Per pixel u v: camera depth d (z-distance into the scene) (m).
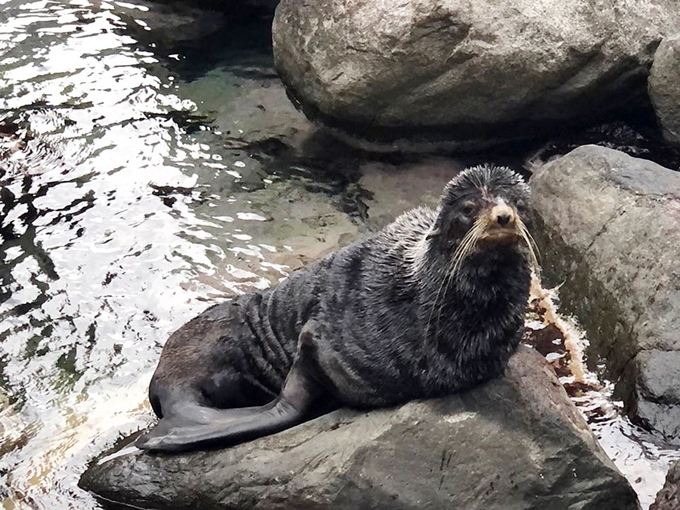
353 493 3.30
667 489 3.41
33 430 3.86
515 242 3.24
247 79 5.81
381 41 4.90
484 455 3.32
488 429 3.35
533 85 4.99
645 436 3.78
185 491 3.44
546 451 3.33
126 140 5.27
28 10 6.45
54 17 6.38
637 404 3.83
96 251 4.62
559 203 4.46
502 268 3.29
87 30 6.24
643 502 3.56
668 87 4.93
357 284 3.48
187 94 5.64
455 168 5.10
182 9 6.42
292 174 5.07
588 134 5.25
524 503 3.31
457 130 5.13
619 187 4.31
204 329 3.74
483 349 3.35
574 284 4.28
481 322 3.33
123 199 4.90
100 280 4.48
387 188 4.98
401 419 3.36
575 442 3.34
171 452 3.50
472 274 3.29
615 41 5.00
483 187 3.31
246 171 5.09
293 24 5.20
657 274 4.00
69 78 5.72
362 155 5.18
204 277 4.49
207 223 4.77
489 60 4.91
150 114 5.46
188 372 3.67
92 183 4.99
